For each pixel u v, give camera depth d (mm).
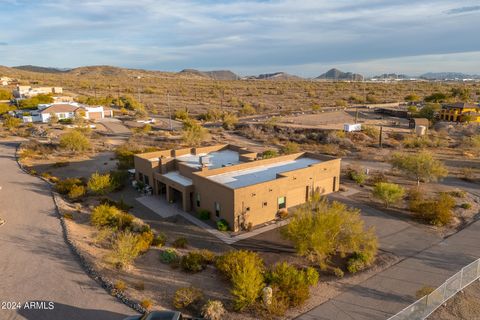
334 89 194375
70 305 18656
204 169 35031
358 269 23094
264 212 30922
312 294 20422
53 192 37531
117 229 28469
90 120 90500
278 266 21344
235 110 113375
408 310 18078
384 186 34438
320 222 23391
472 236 28297
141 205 34938
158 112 110938
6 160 52094
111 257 22609
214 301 18578
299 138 71188
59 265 22656
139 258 24078
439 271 23062
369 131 72812
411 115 93062
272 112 108500
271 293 19031
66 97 124625
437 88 197875
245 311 18641
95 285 20531
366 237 24719
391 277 22297
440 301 19344
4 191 37719
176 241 26562
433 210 30859
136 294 19750
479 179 44375
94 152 57844
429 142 64875
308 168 35062
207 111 107938
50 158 53562
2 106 100500
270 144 67312
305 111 106812
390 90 186750
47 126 80750
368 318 18328
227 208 29234
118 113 106375
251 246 26609
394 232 28969
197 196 32844
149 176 38344
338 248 25359
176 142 65875
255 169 37125
